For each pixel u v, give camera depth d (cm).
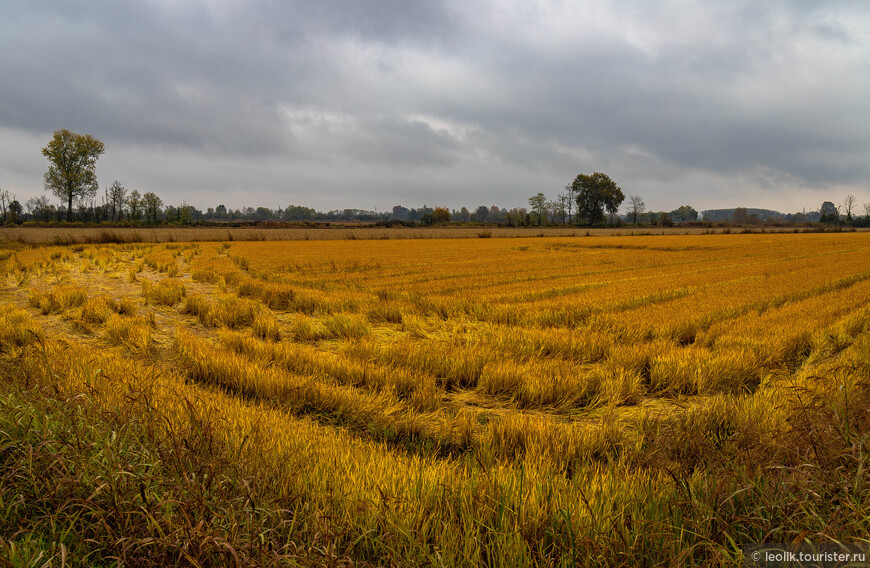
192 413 392
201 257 3123
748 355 754
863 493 312
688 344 964
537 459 436
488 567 287
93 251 3400
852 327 1008
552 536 307
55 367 602
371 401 589
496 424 514
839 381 544
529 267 2600
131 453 366
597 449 481
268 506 314
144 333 911
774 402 554
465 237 7569
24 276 1875
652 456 434
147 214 10300
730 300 1378
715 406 551
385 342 975
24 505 321
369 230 8894
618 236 7925
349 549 279
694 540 304
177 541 273
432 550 303
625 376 682
